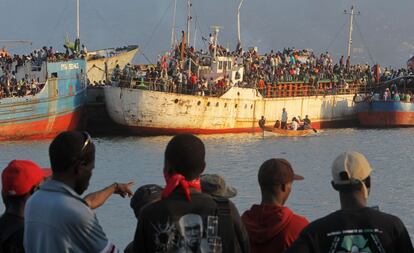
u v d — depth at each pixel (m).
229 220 7.79
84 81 66.81
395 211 35.72
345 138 71.06
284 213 9.29
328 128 80.00
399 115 80.44
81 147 8.23
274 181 9.35
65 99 63.75
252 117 72.38
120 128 67.88
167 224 7.67
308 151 61.19
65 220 7.83
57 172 8.24
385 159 57.06
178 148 7.88
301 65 81.69
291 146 64.12
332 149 62.84
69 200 7.95
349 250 7.58
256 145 64.19
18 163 8.66
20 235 8.34
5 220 8.51
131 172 47.75
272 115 73.94
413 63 93.75
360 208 7.82
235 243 7.84
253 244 9.26
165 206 7.72
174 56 76.75
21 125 61.12
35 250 7.90
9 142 60.88
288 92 76.69
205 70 72.88
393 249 7.63
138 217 8.09
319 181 44.62
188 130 68.38
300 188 41.56
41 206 7.94
